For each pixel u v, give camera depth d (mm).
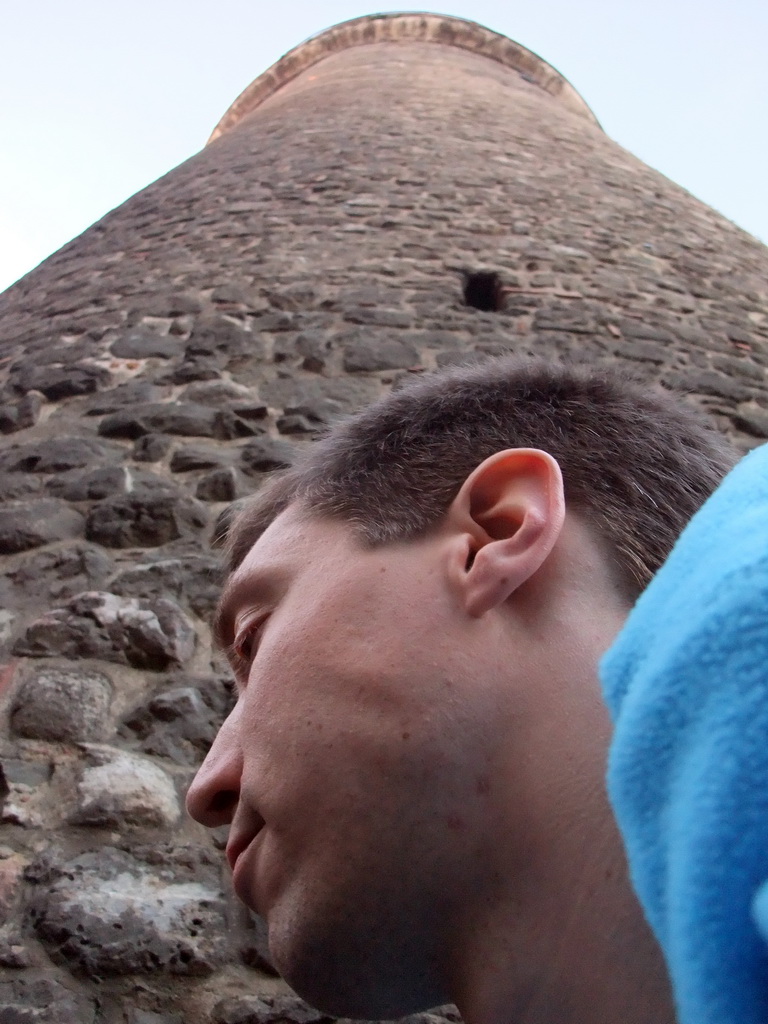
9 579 2537
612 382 1069
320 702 768
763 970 375
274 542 969
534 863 690
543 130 6938
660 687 480
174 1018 1598
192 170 5930
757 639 446
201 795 888
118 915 1718
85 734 2070
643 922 626
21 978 1618
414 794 716
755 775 408
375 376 3410
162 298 3951
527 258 4484
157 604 2393
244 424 3096
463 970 740
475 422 965
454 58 9844
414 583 797
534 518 777
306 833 751
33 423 3242
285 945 766
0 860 1807
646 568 828
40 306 4418
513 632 766
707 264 5078
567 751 705
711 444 1048
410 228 4598
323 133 6094
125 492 2785
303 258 4219
